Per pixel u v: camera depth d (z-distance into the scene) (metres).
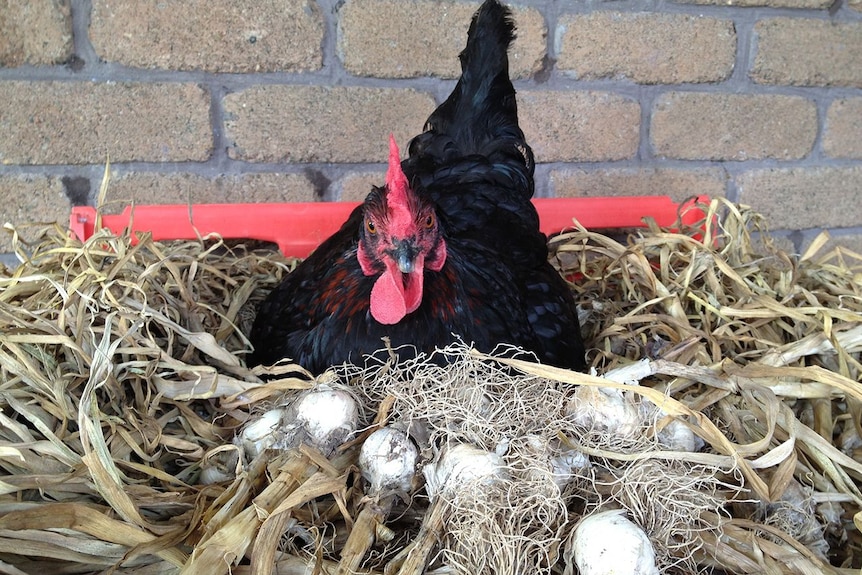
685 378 0.43
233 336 0.51
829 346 0.46
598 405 0.37
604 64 0.75
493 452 0.34
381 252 0.38
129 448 0.37
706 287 0.55
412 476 0.35
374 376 0.40
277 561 0.32
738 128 0.80
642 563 0.30
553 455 0.35
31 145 0.65
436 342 0.40
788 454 0.37
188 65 0.67
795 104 0.81
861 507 0.39
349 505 0.36
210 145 0.70
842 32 0.79
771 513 0.38
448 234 0.46
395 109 0.73
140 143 0.68
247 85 0.69
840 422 0.45
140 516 0.32
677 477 0.34
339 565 0.31
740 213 0.63
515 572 0.31
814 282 0.57
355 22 0.69
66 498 0.35
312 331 0.42
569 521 0.34
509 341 0.43
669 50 0.76
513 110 0.60
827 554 0.38
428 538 0.32
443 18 0.71
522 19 0.71
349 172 0.74
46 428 0.35
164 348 0.43
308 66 0.69
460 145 0.58
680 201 0.81
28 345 0.39
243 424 0.40
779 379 0.44
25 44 0.63
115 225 0.59
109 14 0.63
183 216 0.60
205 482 0.38
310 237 0.63
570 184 0.79
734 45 0.77
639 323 0.52
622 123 0.77
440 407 0.37
